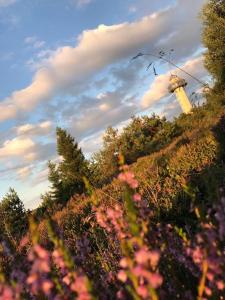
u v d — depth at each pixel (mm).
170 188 10500
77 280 2414
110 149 47656
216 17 31281
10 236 8289
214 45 31125
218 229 2781
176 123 42875
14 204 24828
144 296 2256
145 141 47594
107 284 3486
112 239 5445
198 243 2773
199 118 40688
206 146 13977
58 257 2617
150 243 2811
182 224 7840
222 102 30641
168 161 15688
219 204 2840
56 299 2562
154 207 9102
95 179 36156
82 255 3514
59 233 2680
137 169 20047
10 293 2348
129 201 2453
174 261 3340
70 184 39000
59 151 42281
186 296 3070
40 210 25625
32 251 2348
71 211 15211
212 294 2768
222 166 10547
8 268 3002
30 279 2299
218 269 2584
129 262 2309
